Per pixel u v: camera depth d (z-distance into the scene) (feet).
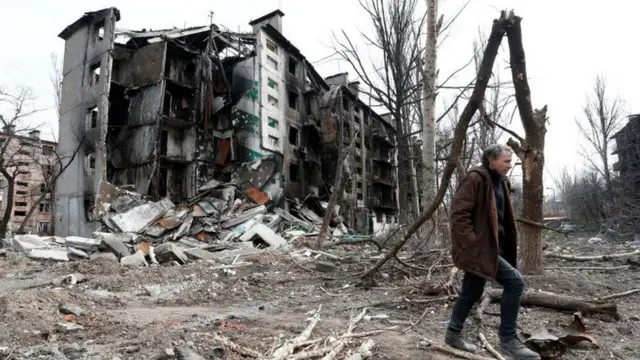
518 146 19.98
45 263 34.12
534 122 19.29
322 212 85.25
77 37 74.23
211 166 76.13
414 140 58.39
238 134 77.87
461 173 16.30
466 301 10.75
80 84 71.05
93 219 62.75
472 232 10.15
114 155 70.85
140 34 70.74
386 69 47.26
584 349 11.12
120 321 14.94
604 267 23.58
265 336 12.46
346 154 41.24
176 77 75.10
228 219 61.67
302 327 13.65
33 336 12.46
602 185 98.48
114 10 67.97
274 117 79.71
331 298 19.35
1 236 65.05
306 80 94.07
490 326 13.24
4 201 129.39
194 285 24.02
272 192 73.72
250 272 28.50
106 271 28.53
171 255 35.04
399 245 20.42
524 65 18.31
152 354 10.59
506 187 11.17
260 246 47.24
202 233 57.21
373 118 119.85
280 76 83.35
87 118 68.44
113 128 71.20
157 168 66.23
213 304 19.66
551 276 19.02
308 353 10.51
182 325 14.33
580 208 99.04
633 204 58.90
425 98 33.17
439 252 25.91
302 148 86.38
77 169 68.59
